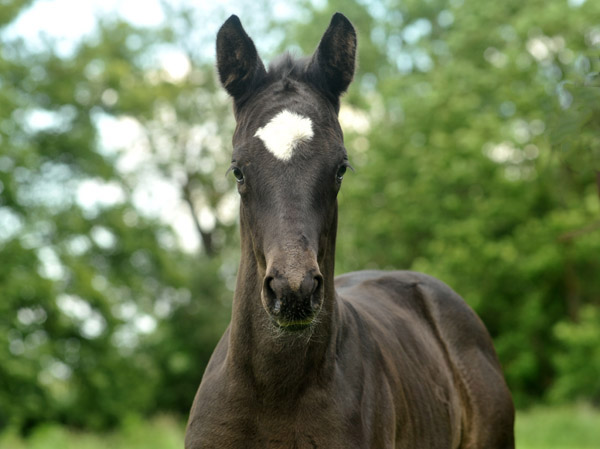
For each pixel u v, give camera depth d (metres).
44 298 19.27
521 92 19.89
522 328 20.17
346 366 3.34
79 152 22.61
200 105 33.28
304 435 3.17
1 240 19.06
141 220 23.20
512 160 20.39
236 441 3.21
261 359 3.16
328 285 3.23
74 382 20.66
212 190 33.34
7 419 18.56
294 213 2.91
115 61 24.94
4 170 19.59
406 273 4.93
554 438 13.49
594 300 20.48
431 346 4.45
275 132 3.04
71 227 21.62
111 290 21.78
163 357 26.31
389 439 3.42
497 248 19.34
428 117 21.55
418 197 21.00
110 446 16.75
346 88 3.40
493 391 4.58
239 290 3.27
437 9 26.89
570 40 19.42
